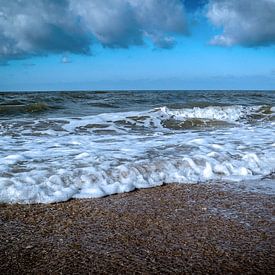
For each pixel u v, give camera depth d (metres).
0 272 2.86
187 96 28.83
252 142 8.18
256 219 4.04
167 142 8.11
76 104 18.39
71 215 4.09
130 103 19.83
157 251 3.23
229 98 27.23
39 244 3.36
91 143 7.91
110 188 4.97
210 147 7.47
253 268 2.96
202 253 3.21
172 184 5.34
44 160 6.11
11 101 18.66
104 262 3.03
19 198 4.48
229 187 5.25
